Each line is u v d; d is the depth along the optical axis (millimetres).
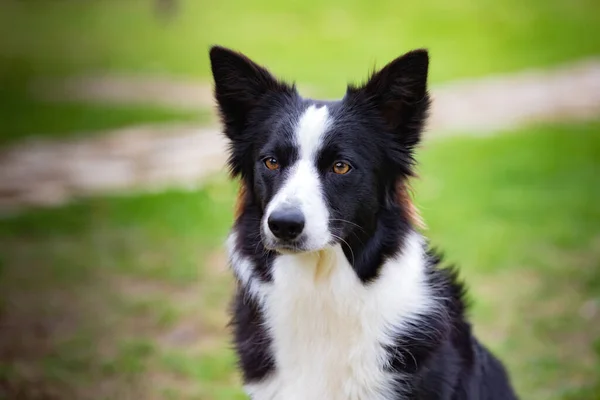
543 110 20641
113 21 40625
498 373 6027
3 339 8453
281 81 5426
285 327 5148
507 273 10211
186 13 40438
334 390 5133
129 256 11102
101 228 12266
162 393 7316
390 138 5277
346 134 5055
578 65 26516
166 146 18094
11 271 10484
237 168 5484
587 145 16672
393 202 5242
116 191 14273
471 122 19781
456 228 11805
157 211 12945
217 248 11453
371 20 37188
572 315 8891
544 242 11188
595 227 11758
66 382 7488
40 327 8812
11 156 17266
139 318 9125
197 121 21000
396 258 5133
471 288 9758
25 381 7434
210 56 5340
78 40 36594
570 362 7855
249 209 5328
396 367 5047
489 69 26938
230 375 7660
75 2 45688
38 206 13352
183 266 10617
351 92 5297
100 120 21234
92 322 8984
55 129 20141
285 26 36969
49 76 28766
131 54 33062
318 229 4750
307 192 4801
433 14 37344
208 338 8609
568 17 34406
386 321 5047
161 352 8117
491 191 13750
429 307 5164
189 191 13891
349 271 5031
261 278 5207
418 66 5102
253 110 5453
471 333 5797
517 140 17406
